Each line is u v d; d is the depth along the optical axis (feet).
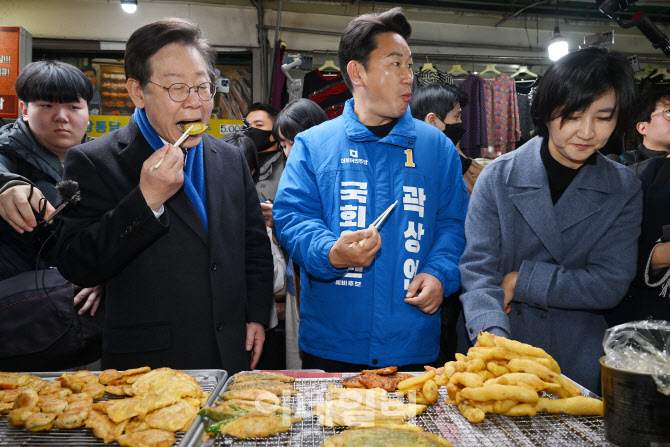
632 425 2.89
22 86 7.17
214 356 5.31
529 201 5.45
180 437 3.43
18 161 7.36
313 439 3.29
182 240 5.33
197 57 4.99
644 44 22.90
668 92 7.66
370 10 19.97
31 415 3.52
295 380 4.34
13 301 5.64
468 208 5.91
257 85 19.80
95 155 5.30
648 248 5.66
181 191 5.37
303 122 9.05
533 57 21.76
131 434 3.30
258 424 3.29
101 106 19.33
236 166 6.25
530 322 5.38
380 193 5.74
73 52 19.16
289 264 8.84
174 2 19.19
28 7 18.35
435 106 9.10
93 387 4.13
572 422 3.50
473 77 18.38
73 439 3.39
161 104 4.92
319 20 20.39
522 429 3.40
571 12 21.26
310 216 5.85
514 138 19.12
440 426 3.46
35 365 5.69
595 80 4.58
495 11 20.76
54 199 7.30
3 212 5.45
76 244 4.87
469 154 18.37
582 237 5.38
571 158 5.05
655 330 3.27
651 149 7.88
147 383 4.07
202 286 5.33
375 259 5.59
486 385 3.57
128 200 4.67
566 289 5.01
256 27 19.70
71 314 5.79
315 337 5.79
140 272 5.18
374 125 6.03
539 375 3.71
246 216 6.36
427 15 20.66
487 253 5.48
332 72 19.80
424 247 5.82
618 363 3.10
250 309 6.11
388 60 5.56
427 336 5.71
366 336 5.57
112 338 5.15
